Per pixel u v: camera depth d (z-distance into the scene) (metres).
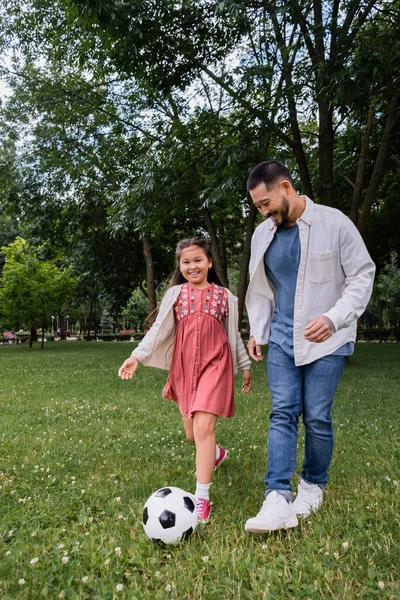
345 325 2.61
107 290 26.64
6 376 10.99
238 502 3.04
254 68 8.83
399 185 16.28
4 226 31.58
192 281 3.26
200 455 2.86
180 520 2.48
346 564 2.18
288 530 2.58
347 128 13.83
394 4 9.45
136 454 4.24
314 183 14.66
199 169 11.59
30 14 13.65
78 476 3.60
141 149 14.53
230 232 22.05
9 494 3.15
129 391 8.37
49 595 2.02
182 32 9.66
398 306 38.53
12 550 2.35
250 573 2.12
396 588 2.00
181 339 3.17
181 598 1.99
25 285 23.92
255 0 9.35
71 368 12.80
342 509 2.85
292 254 2.87
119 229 12.66
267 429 5.27
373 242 17.95
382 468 3.65
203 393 2.92
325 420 2.81
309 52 9.95
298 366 2.84
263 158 9.88
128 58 9.60
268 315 3.08
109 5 8.01
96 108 15.75
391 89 9.12
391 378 10.16
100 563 2.25
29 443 4.60
